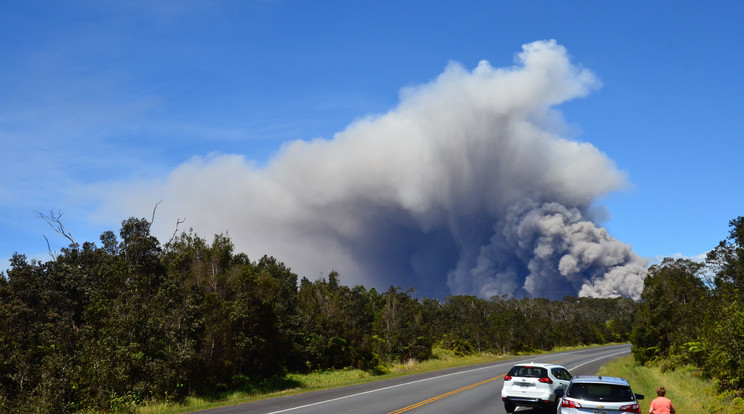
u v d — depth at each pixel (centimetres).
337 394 2356
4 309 3102
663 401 1191
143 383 2272
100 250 4588
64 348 2469
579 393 1330
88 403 2088
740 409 1753
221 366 2814
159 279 3759
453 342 6950
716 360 2258
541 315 11369
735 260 3322
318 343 4072
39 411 1953
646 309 4853
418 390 2527
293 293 4938
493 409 1873
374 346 4631
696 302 4188
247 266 3312
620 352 7519
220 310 2881
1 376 2244
